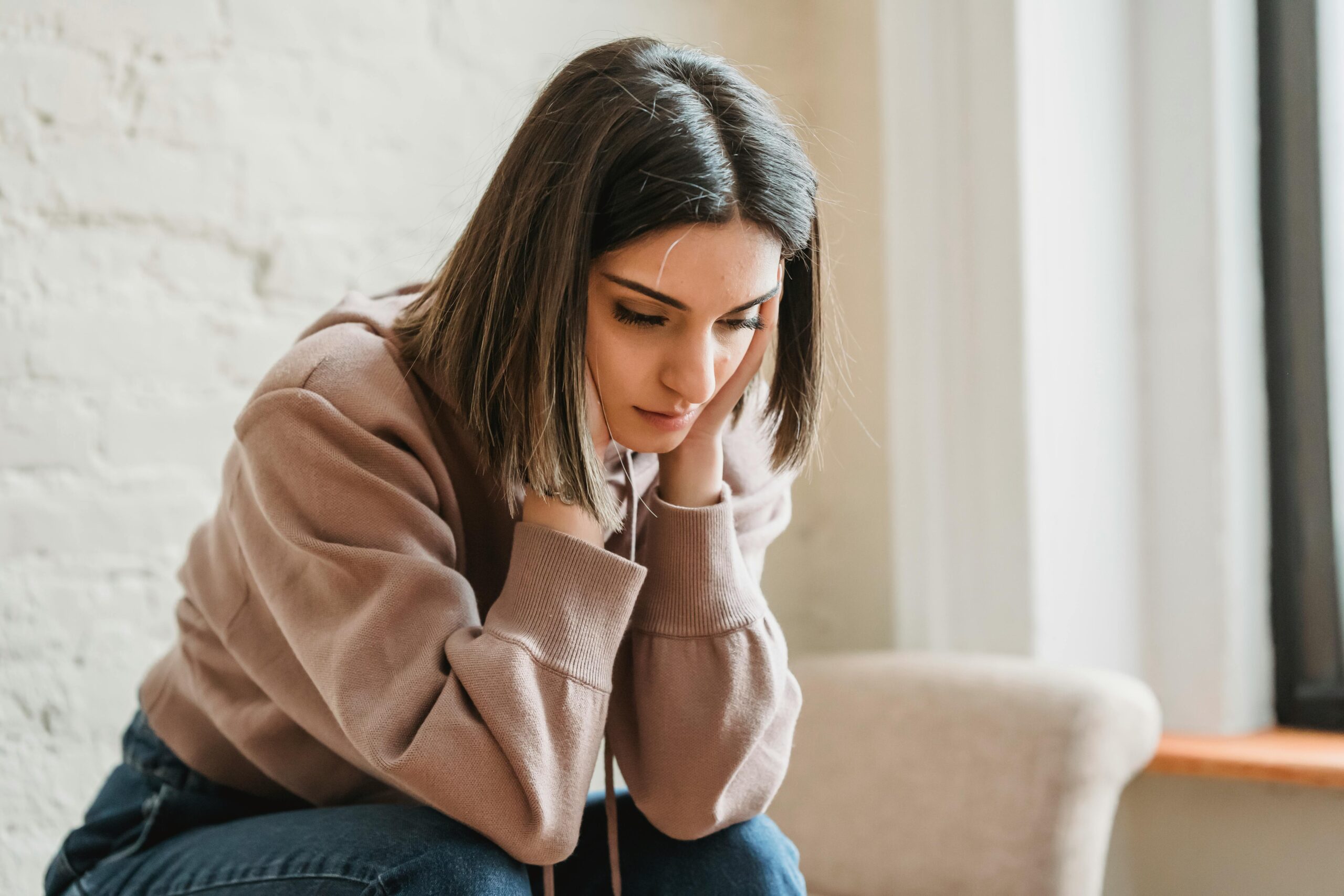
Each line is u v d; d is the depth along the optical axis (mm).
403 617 924
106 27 1469
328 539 948
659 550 1028
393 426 982
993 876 1427
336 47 1629
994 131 1764
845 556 2010
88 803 1455
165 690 1144
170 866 997
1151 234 1853
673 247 846
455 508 1035
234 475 1040
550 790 898
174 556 1515
